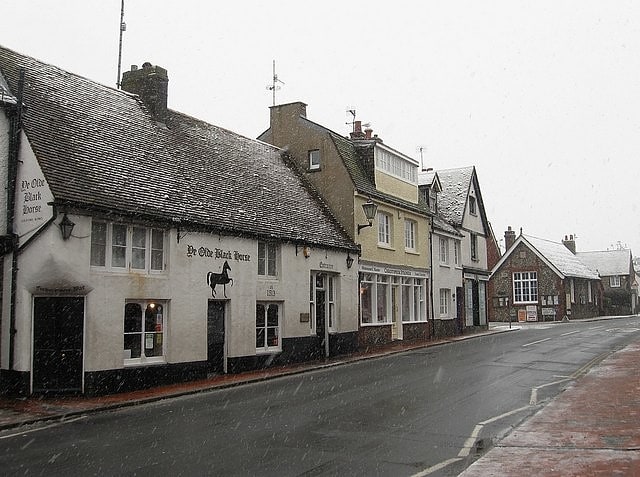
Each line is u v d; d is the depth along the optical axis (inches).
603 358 750.5
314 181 992.2
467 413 423.2
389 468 293.4
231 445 343.3
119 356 541.6
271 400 499.5
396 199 1091.3
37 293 519.8
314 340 821.2
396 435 361.7
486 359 758.5
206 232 642.8
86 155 585.3
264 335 738.2
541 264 2033.7
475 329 1438.2
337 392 531.8
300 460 309.4
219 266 658.2
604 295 2664.9
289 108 1039.6
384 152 1081.4
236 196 755.4
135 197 581.3
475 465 289.1
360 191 959.6
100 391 522.6
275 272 762.8
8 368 520.4
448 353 872.3
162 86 789.9
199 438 362.3
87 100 682.8
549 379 579.8
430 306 1205.1
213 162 794.2
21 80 550.6
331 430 377.7
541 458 299.4
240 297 687.1
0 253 528.7
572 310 2086.6
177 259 606.9
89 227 527.8
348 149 1028.5
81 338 522.3
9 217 530.0
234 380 614.9
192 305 620.4
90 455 327.0
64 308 523.2
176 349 597.9
